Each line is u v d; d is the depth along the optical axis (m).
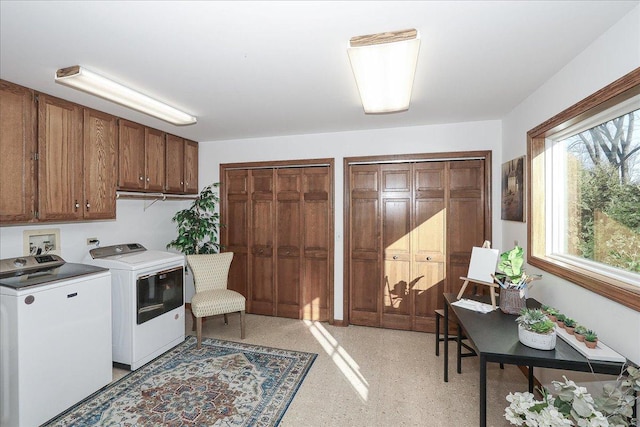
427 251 3.52
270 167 4.01
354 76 2.06
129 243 3.51
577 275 1.85
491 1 1.37
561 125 2.06
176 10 1.42
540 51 1.82
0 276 2.19
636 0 1.36
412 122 3.34
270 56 1.87
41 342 2.01
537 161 2.44
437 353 2.94
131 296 2.66
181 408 2.17
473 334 1.81
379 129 3.60
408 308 3.58
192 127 3.50
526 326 1.66
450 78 2.21
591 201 1.99
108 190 2.90
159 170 3.55
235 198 4.16
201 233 3.91
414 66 1.85
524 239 2.66
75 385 2.21
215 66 2.00
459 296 2.54
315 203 3.87
